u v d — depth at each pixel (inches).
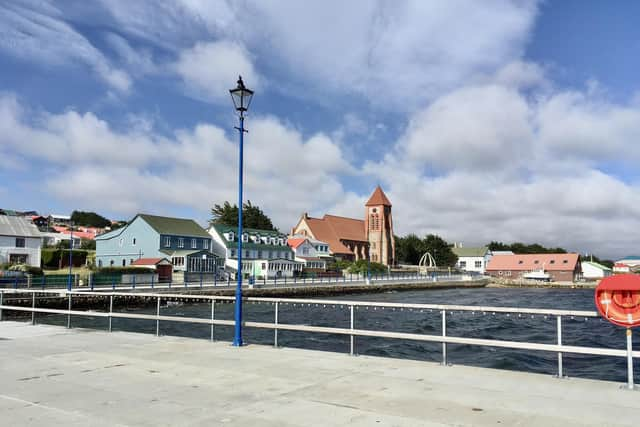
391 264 5265.8
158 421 255.0
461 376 358.0
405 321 1302.9
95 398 302.2
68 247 3895.2
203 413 268.8
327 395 306.2
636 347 888.3
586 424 246.1
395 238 5831.7
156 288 1827.0
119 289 1768.0
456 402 288.4
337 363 408.8
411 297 2795.3
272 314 1501.0
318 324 1228.5
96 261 3063.5
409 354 775.1
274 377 357.7
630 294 314.2
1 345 510.6
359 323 1256.2
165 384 337.7
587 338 1000.9
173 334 1004.6
